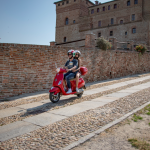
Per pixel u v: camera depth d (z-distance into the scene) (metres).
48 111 5.24
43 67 10.12
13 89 9.35
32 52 9.80
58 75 6.40
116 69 15.11
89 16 44.41
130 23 36.66
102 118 4.32
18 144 3.12
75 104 6.00
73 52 6.59
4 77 9.16
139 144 2.92
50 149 2.88
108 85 10.64
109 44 13.90
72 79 6.73
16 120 4.57
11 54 9.28
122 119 4.18
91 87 10.16
